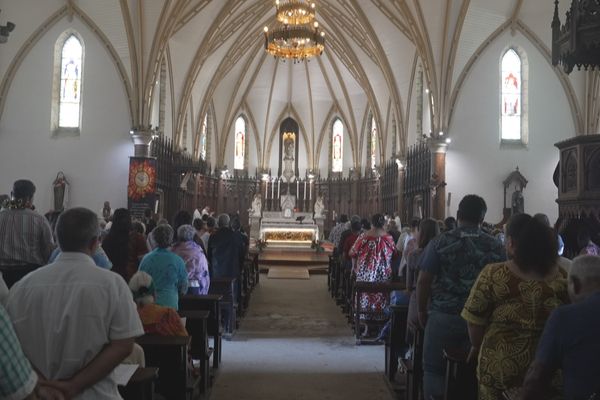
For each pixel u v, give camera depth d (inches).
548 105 971.3
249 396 280.7
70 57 949.2
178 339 211.2
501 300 145.6
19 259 267.3
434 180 948.6
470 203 196.1
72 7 922.1
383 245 414.6
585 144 431.5
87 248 128.3
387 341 311.7
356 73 1406.3
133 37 929.5
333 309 541.0
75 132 948.0
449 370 180.1
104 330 121.2
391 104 1337.4
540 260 144.0
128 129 948.6
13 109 935.7
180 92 1173.7
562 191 466.9
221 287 406.0
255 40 1373.0
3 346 91.4
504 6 937.5
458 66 973.2
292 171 1652.3
